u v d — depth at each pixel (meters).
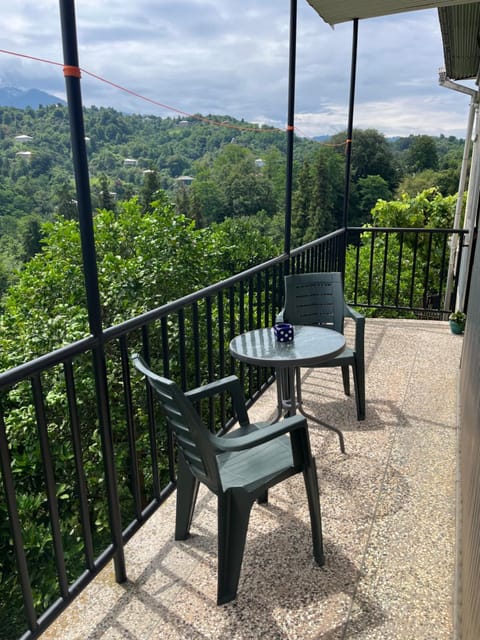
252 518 2.16
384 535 2.03
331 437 2.82
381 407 3.19
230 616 1.67
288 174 3.56
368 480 2.41
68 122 1.46
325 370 3.86
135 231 12.12
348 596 1.73
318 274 3.29
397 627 1.60
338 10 3.90
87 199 1.52
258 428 2.11
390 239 14.58
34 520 6.62
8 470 1.32
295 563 1.89
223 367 2.83
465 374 2.72
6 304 10.76
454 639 1.53
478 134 6.89
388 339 4.53
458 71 7.57
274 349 2.47
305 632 1.59
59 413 7.66
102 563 1.73
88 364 7.71
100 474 7.47
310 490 1.82
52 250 11.54
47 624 1.49
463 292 5.50
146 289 10.21
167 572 1.88
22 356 8.71
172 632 1.62
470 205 6.33
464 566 1.61
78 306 9.51
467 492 1.80
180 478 1.97
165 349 2.14
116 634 1.62
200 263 11.42
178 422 1.60
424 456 2.61
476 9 4.45
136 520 2.02
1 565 5.79
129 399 1.90
